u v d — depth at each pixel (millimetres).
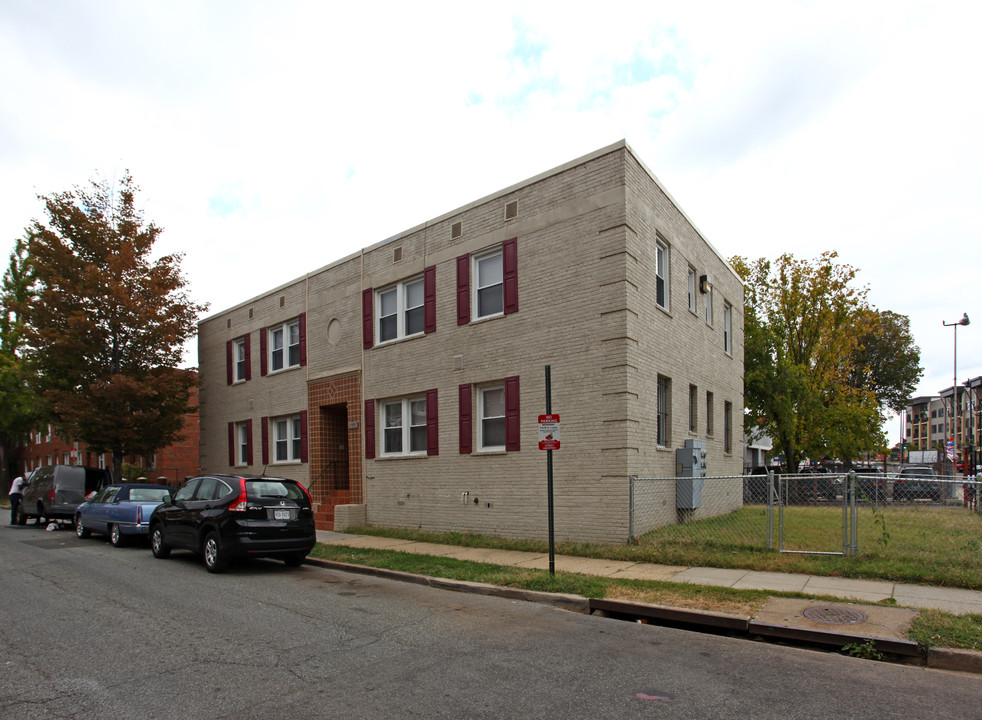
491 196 14875
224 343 24922
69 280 22250
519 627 7449
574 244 13258
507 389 14125
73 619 7871
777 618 7117
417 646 6652
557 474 13039
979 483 9539
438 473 15500
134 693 5316
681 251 15781
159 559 13102
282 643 6770
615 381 12383
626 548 11375
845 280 31875
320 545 13977
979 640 6156
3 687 5480
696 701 5074
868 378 55844
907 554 9711
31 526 21125
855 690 5328
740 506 19531
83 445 37562
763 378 27859
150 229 24156
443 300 15812
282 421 21984
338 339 19109
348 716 4805
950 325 45188
